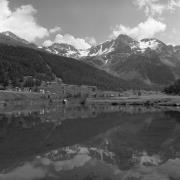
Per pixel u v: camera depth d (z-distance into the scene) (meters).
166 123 51.72
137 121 56.41
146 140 31.83
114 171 18.66
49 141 32.00
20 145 29.22
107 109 111.00
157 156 23.16
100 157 23.03
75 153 24.83
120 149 26.47
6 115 79.81
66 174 18.08
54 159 22.50
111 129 43.25
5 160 22.23
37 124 52.84
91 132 39.94
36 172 18.69
